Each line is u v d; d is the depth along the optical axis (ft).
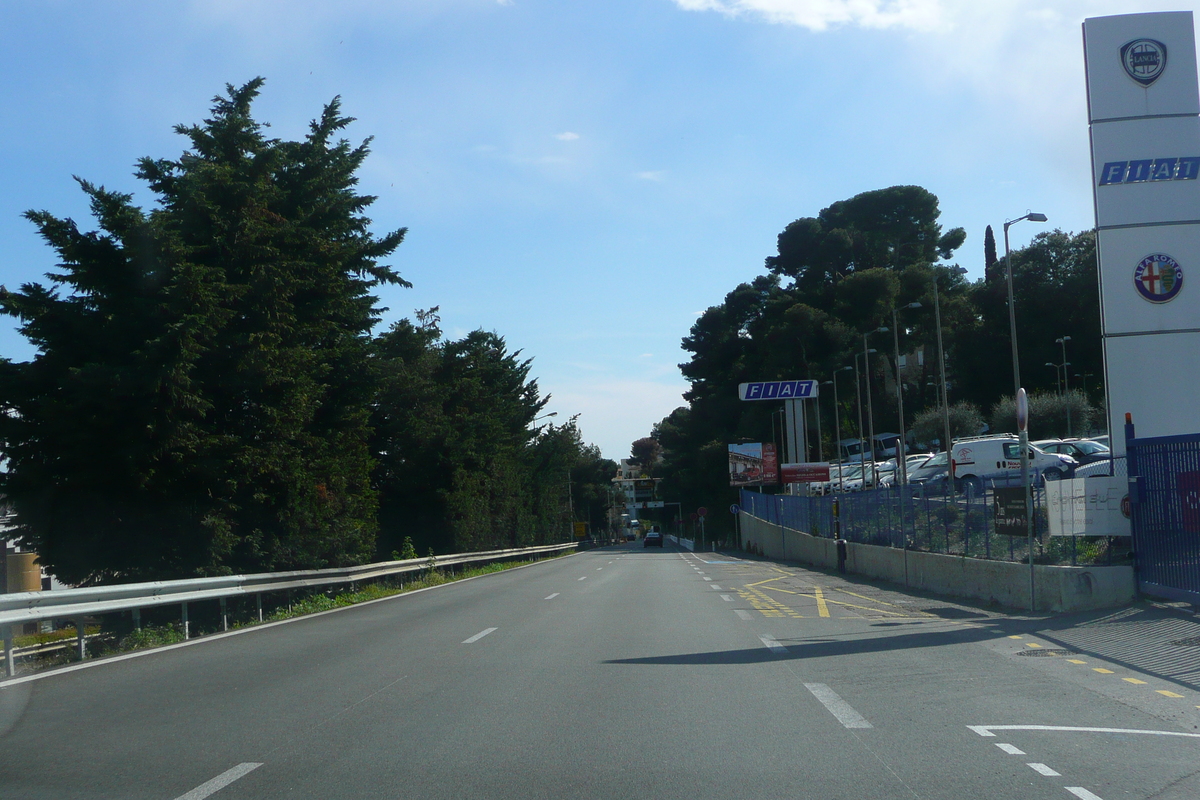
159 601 45.03
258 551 77.15
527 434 261.65
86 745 23.27
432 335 155.33
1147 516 45.57
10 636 34.63
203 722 25.81
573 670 34.09
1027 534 51.88
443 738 23.70
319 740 23.59
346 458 96.63
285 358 77.36
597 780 19.88
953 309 247.70
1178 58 66.33
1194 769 20.36
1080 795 18.57
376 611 61.72
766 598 66.90
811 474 200.34
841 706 27.04
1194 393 64.08
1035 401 213.46
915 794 18.71
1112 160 66.18
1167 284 64.75
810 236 269.44
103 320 69.15
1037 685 30.09
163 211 70.38
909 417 269.03
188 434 67.92
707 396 293.64
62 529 69.15
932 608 56.59
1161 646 35.78
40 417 66.33
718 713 26.35
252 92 101.19
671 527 489.26
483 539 169.99
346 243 112.98
